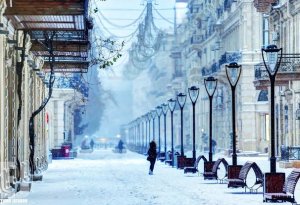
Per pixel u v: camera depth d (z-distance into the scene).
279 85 52.50
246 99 70.81
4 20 27.45
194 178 40.62
